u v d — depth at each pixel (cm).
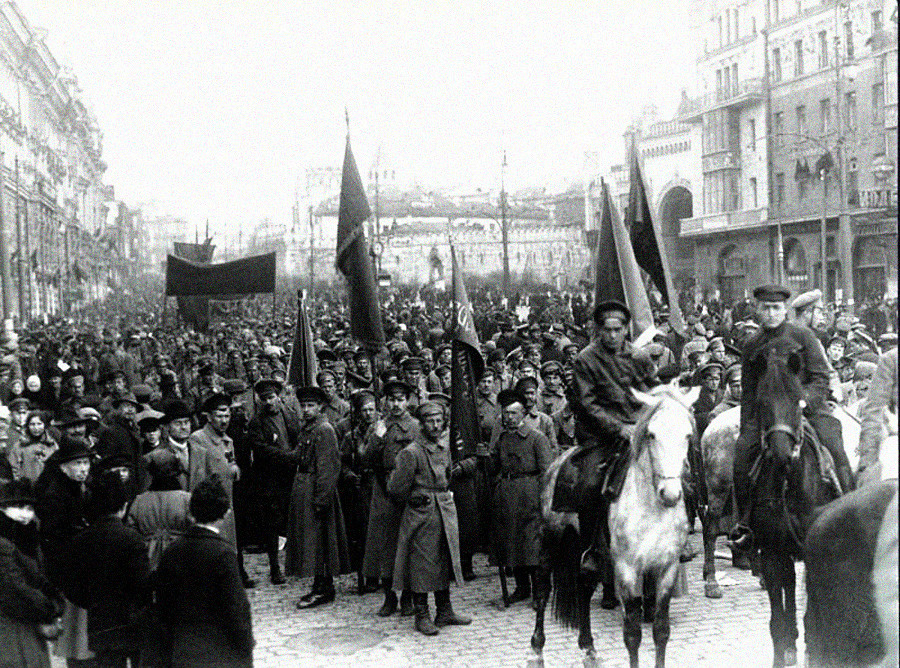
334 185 17250
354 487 1177
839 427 873
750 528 834
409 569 983
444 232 11238
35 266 5150
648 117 10000
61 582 686
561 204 13462
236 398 1250
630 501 774
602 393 838
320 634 991
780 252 4856
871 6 4938
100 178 11969
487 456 1087
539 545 908
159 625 624
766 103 5825
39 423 1127
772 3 5853
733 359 1503
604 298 1126
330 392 1356
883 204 4688
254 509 1215
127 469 795
